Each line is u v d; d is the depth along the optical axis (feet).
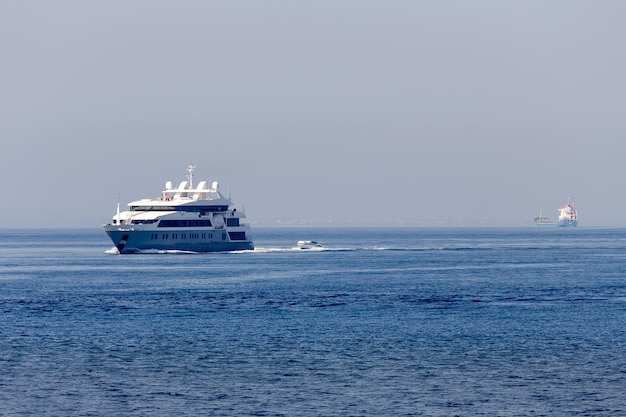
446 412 386.11
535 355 506.07
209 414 383.86
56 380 444.14
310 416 380.78
